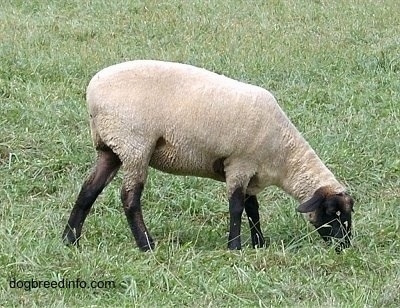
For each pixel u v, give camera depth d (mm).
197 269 16156
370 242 17906
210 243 18203
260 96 17516
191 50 31312
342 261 16812
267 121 17453
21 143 22656
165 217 19688
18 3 37188
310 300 15188
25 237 17234
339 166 22172
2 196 20141
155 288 15320
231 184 17547
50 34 32594
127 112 16953
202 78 17375
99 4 37031
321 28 34531
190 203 20109
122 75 17141
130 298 14844
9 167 21547
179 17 35500
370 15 36219
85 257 16047
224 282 15617
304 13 36375
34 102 25234
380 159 22688
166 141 17234
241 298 15141
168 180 21156
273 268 16375
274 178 17891
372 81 28203
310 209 17438
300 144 17891
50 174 21500
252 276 15836
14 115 24031
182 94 17172
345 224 17672
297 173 17875
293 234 18609
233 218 17578
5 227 17766
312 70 29109
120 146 17062
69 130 23766
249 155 17438
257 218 18219
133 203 17344
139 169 17188
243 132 17281
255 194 18141
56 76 27734
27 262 15766
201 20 35188
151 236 17797
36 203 20016
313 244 17766
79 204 17547
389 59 29984
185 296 15094
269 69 28906
